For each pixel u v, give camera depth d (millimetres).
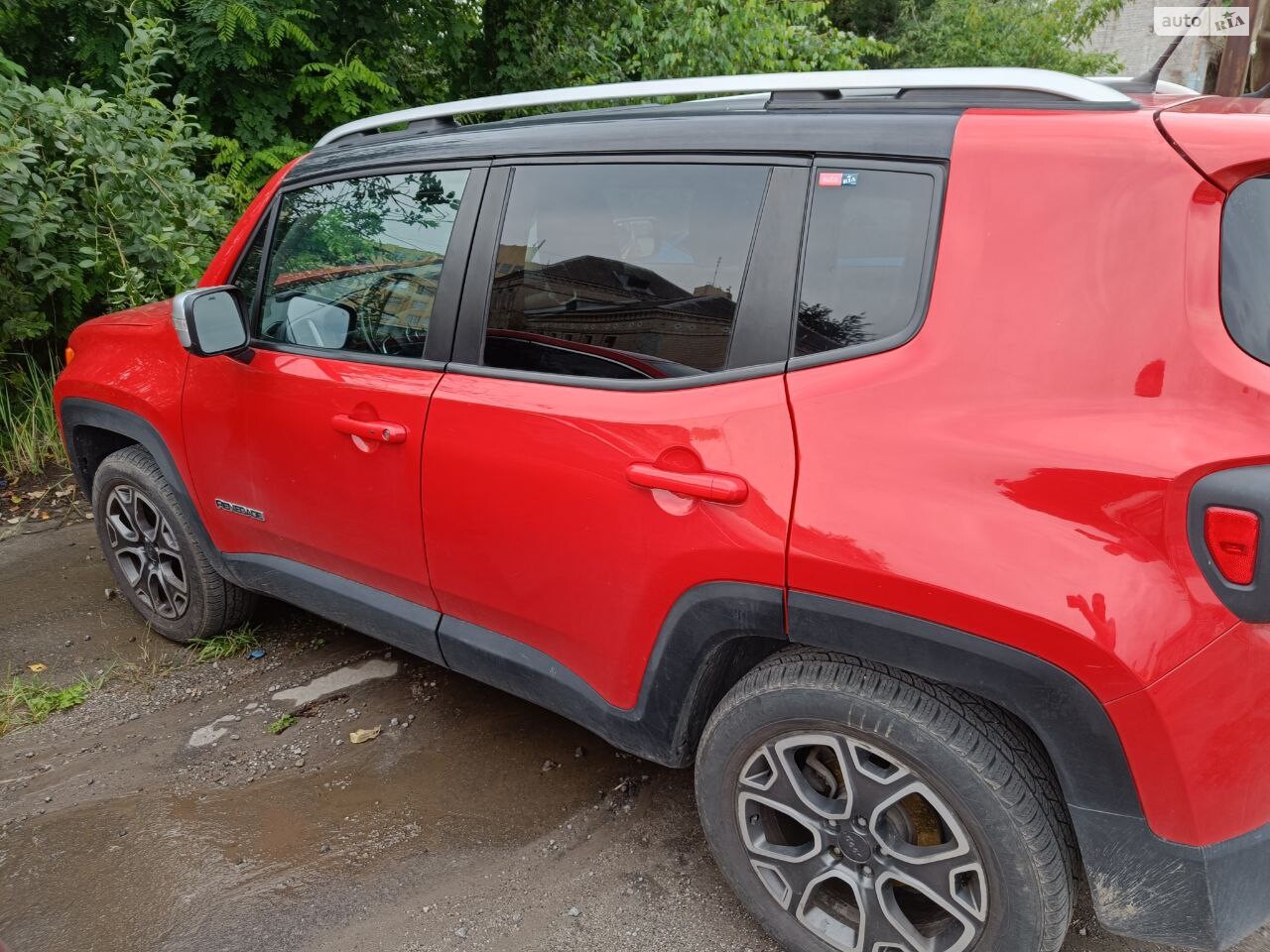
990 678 1485
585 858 2297
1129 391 1398
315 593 2738
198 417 2826
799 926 1888
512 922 2098
